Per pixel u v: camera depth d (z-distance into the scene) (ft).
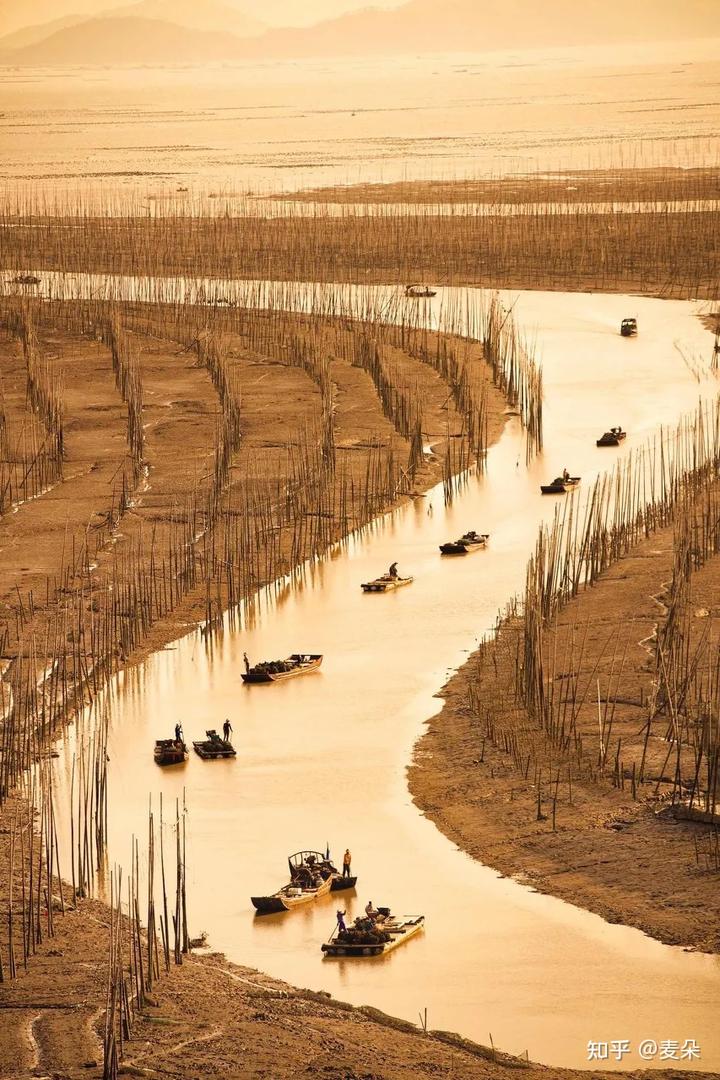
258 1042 562.66
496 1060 556.10
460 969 639.35
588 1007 599.98
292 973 645.10
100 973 627.05
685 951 644.27
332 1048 558.97
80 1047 556.10
